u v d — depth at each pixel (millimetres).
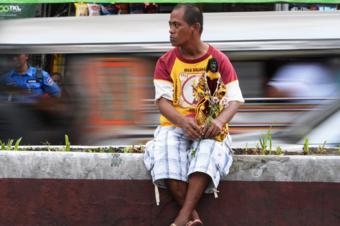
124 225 7129
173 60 6926
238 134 8516
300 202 7066
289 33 8648
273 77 8555
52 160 7105
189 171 6648
